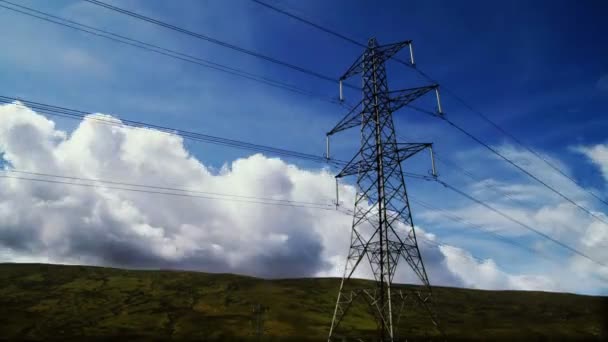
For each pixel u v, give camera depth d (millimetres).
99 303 123562
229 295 143125
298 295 152000
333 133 42812
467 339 102375
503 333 112562
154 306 124750
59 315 109125
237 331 107375
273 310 130000
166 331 103625
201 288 149000
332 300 150500
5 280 135125
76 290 133500
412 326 112000
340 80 42125
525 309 148750
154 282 151375
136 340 94125
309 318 125062
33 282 136625
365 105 40000
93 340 91375
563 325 127625
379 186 36250
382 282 33531
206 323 112812
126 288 140875
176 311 122062
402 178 36719
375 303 34094
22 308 111312
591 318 137875
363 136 39250
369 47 41781
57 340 89125
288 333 107062
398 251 34250
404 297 33750
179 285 150250
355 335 104312
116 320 109312
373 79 40312
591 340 109125
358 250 36312
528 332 115562
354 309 139875
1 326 95000
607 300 163750
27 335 91000
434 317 34156
